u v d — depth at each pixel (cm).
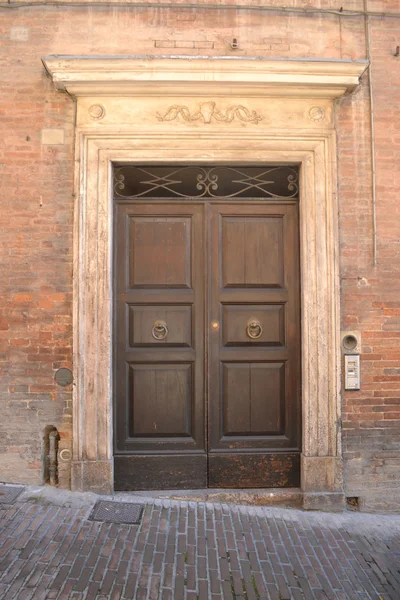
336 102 438
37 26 430
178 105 427
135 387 444
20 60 429
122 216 446
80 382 415
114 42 430
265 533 378
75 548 335
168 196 457
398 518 421
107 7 431
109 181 427
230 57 406
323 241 430
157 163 436
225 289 449
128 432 442
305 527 392
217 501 427
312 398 428
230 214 449
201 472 440
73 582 301
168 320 447
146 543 348
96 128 423
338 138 438
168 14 434
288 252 450
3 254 423
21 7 430
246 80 411
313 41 440
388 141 440
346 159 438
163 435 445
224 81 411
